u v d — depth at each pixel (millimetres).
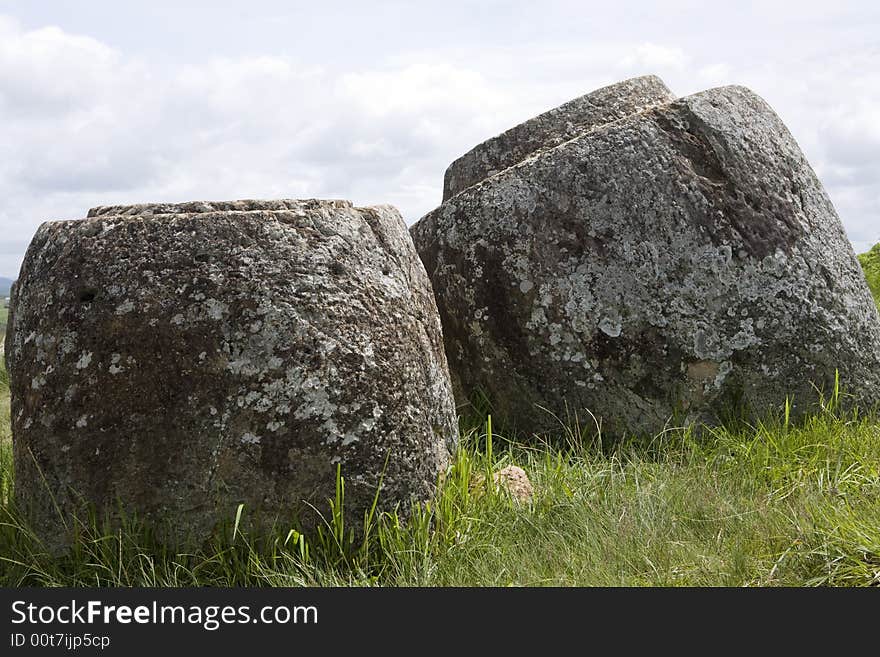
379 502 3504
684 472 4477
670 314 4879
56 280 3510
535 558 3580
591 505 4039
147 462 3363
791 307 4934
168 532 3385
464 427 5160
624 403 4969
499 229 5105
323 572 3365
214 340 3355
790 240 5016
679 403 4922
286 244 3486
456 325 5305
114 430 3373
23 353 3592
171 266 3408
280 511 3391
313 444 3391
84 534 3424
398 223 4039
